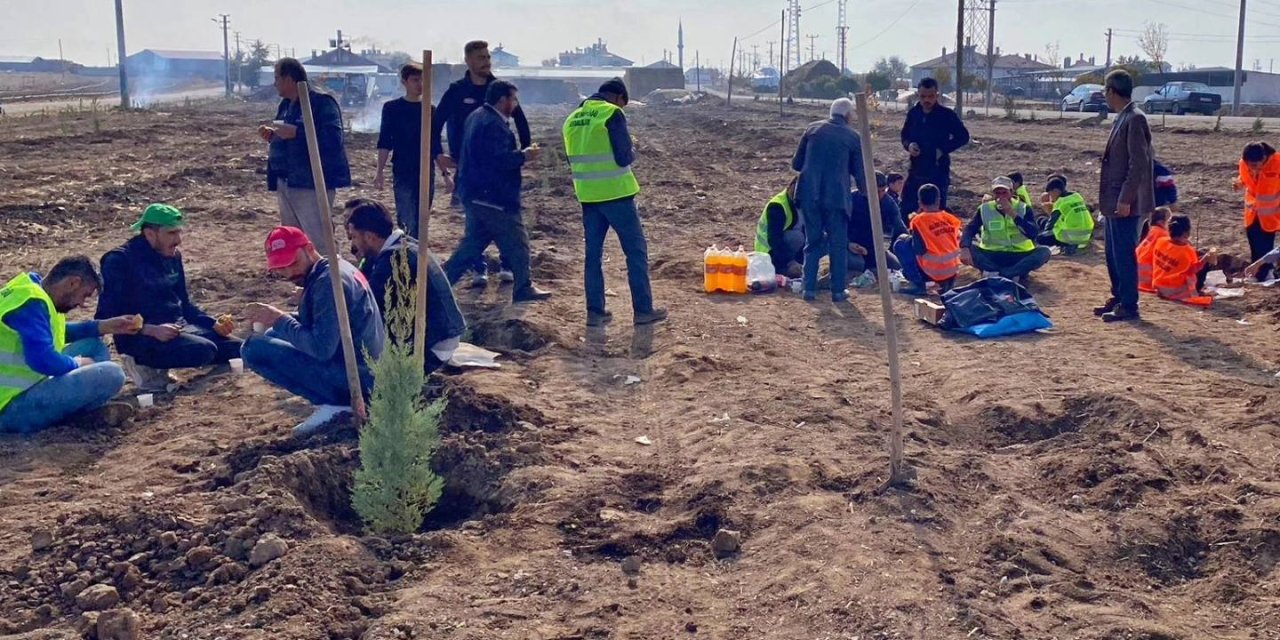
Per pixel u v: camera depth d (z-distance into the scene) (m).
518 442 6.29
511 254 10.08
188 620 4.47
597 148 9.22
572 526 5.29
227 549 4.98
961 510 5.41
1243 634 4.40
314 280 6.49
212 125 40.34
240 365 8.17
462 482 6.00
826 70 100.12
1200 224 14.76
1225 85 75.81
